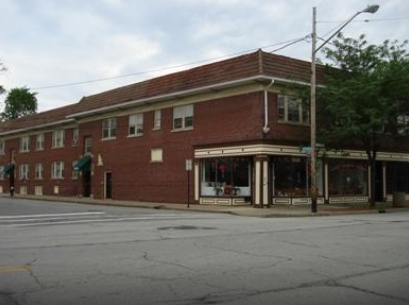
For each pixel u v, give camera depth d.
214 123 33.22
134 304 7.32
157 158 37.66
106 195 43.03
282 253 11.76
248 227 18.19
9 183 60.19
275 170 31.44
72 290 8.15
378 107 29.67
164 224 19.66
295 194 32.25
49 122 51.72
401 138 38.22
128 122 40.78
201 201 33.69
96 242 13.93
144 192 38.72
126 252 11.99
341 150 33.91
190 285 8.50
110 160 42.56
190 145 34.88
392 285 8.57
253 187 30.97
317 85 31.70
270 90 30.94
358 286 8.48
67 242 14.00
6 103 81.88
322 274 9.40
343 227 18.19
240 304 7.35
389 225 19.14
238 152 31.50
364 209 30.48
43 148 54.00
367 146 32.28
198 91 33.88
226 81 31.81
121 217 23.95
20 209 29.80
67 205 34.78
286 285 8.53
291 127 31.73
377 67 30.78
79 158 47.03
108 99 42.91
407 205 34.59
